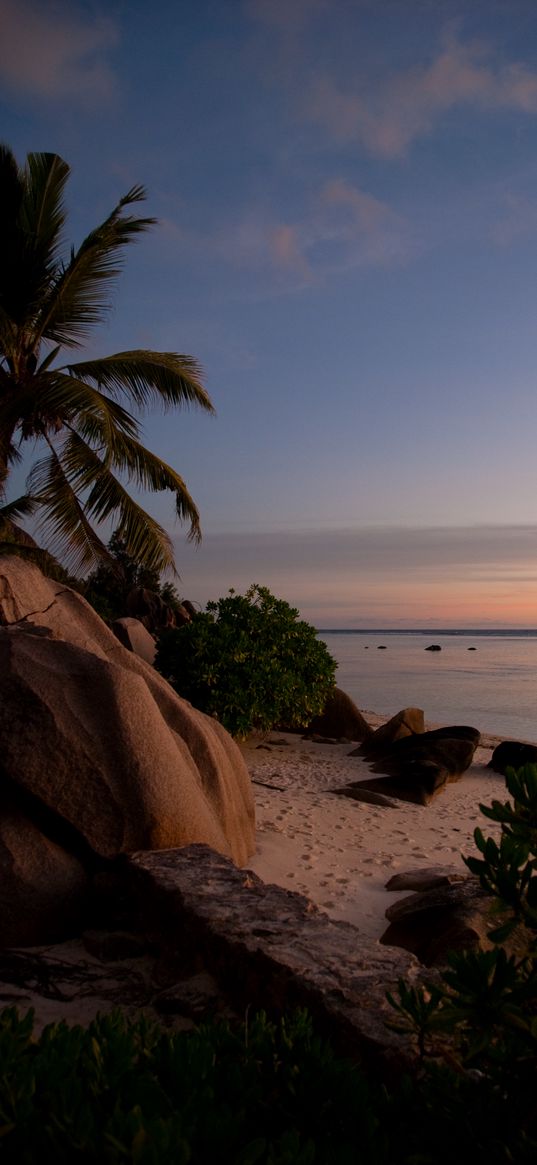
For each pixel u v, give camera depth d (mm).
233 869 4660
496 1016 1808
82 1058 1852
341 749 15766
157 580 27672
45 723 5012
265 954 3445
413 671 57000
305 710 15109
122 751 5102
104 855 4832
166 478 17250
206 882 4391
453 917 5039
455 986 1856
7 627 6141
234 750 7441
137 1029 2180
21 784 4848
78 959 4324
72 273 16828
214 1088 1767
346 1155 1532
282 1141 1442
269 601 14773
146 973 4160
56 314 17609
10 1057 1813
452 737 14039
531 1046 1772
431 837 8609
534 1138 1718
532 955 1910
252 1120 1729
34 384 16328
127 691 5348
